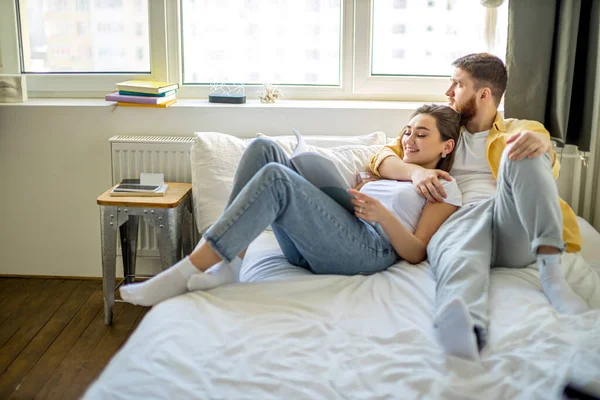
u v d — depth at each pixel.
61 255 2.96
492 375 1.35
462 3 3.02
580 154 2.82
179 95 3.10
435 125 2.22
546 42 2.66
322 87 3.10
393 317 1.62
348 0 3.00
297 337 1.51
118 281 2.88
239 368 1.36
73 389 2.04
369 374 1.35
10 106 2.81
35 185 2.89
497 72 2.27
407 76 3.08
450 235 1.94
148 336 1.49
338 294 1.75
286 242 2.00
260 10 3.06
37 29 3.07
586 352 1.38
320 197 1.84
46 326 2.48
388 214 1.95
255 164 1.90
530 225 1.77
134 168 2.79
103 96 3.10
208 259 1.75
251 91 3.10
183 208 2.65
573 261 1.99
